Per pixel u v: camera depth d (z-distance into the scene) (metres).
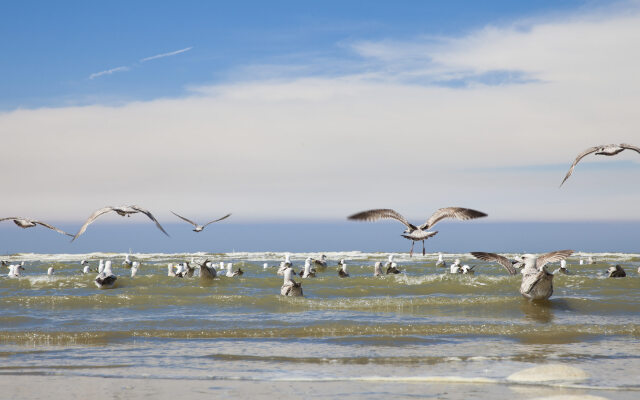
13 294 33.00
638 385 12.80
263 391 12.49
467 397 11.93
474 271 53.69
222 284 38.16
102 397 12.06
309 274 43.75
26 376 13.88
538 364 15.06
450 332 19.94
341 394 12.27
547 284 26.53
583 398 11.58
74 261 82.00
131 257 98.12
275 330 20.00
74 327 20.69
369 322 21.56
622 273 39.91
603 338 18.91
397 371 14.35
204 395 12.21
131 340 18.72
